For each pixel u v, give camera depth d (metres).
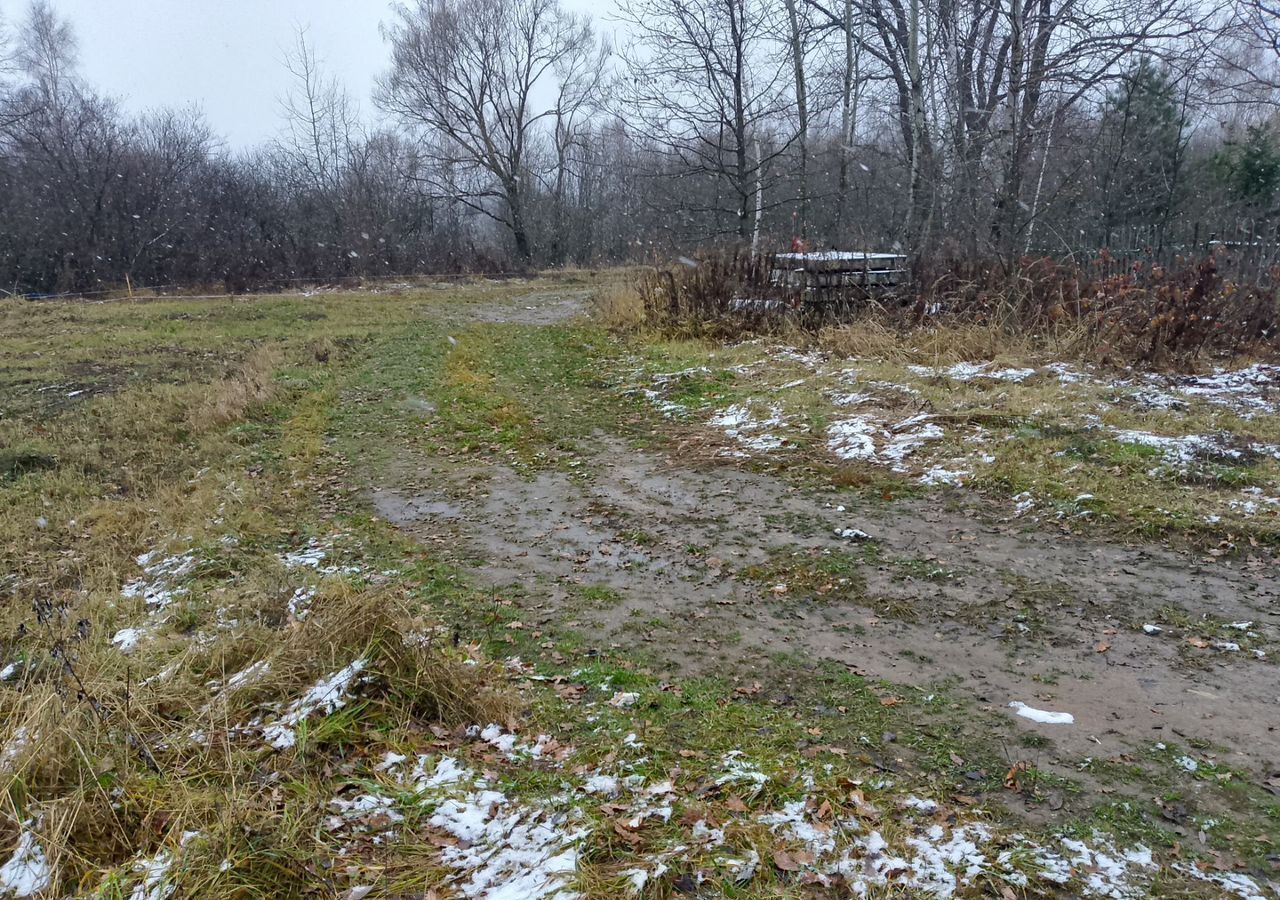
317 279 27.56
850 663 4.30
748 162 21.70
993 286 11.48
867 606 4.94
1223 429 7.20
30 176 29.30
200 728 3.48
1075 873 2.69
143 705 3.54
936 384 9.24
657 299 14.44
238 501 7.29
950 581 5.15
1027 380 9.09
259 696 3.76
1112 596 4.82
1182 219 19.84
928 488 6.66
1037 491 6.27
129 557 6.35
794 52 19.08
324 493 7.66
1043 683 4.00
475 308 19.66
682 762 3.39
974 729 3.63
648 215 32.78
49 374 12.71
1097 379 8.98
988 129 15.52
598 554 5.96
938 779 3.28
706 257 14.67
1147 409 7.88
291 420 10.02
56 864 2.65
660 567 5.66
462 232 41.09
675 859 2.74
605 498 7.10
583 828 2.90
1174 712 3.68
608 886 2.61
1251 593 4.73
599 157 40.47
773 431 8.41
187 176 32.62
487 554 6.06
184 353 14.44
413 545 6.28
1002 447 7.11
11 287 26.58
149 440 9.34
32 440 9.23
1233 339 9.91
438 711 3.77
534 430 9.28
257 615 4.94
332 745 3.43
